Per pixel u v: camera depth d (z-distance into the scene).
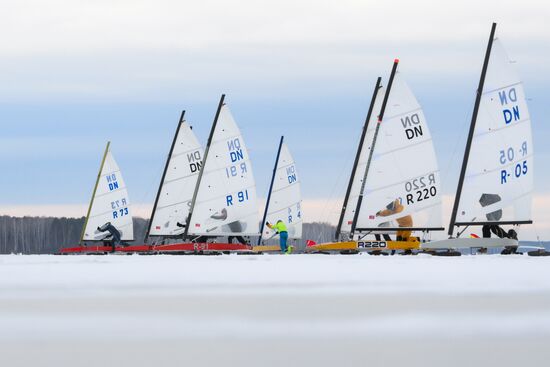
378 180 105.88
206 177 131.12
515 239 94.44
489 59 93.94
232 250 131.88
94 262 75.19
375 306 31.45
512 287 39.12
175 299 34.72
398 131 105.94
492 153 94.25
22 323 27.39
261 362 20.38
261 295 36.25
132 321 27.77
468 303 32.06
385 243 106.00
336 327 26.06
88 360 20.67
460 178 94.56
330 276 48.47
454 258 80.19
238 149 132.38
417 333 24.66
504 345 22.38
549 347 22.00
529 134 94.75
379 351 21.72
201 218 131.38
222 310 30.64
